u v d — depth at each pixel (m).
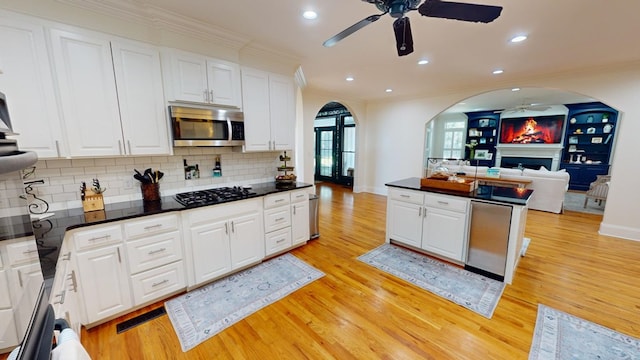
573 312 2.18
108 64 2.09
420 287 2.57
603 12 2.18
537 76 4.30
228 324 2.05
